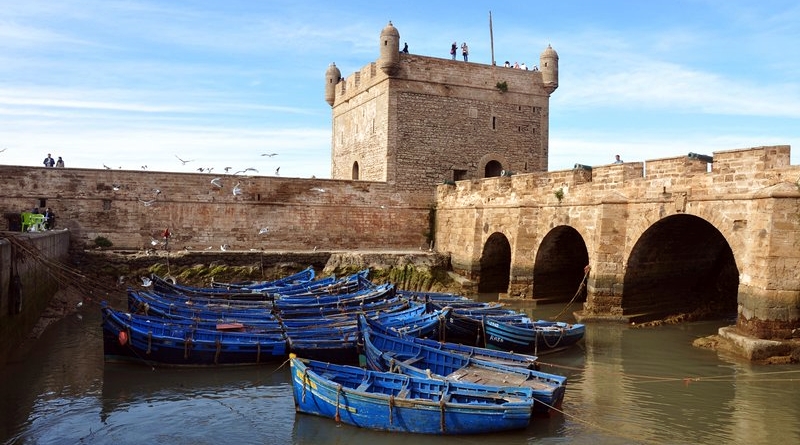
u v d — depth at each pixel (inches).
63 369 914.1
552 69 2128.4
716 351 1003.9
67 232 1581.0
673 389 826.8
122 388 837.2
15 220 1549.0
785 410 747.4
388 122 1919.3
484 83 2053.4
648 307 1267.2
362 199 1910.7
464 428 659.4
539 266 1496.1
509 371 795.4
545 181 1450.5
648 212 1161.4
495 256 1699.1
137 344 906.1
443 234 1905.8
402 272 1736.0
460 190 1814.7
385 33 1897.1
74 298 1429.6
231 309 1158.3
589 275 1266.0
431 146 1977.1
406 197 1953.7
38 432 687.1
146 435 684.1
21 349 967.0
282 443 660.7
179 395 815.1
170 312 1083.3
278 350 946.7
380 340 888.9
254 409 765.9
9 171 1599.4
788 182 914.1
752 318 943.0
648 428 692.7
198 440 671.1
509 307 1429.6
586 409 751.7
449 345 902.4
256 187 1813.5
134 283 1599.4
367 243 1915.6
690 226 1206.3
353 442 658.8
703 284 1384.1
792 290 904.9
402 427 674.2
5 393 811.4
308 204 1860.2
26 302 1015.0
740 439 664.4
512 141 2094.0
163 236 1724.9
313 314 1155.9
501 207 1589.6
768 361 908.6
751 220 949.8
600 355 1003.9
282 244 1834.4
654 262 1256.2
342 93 2309.3
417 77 1955.0
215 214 1774.1
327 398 713.0
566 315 1323.8
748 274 955.3
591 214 1282.0
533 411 715.4
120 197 1692.9
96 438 674.8
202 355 918.4
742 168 983.0
